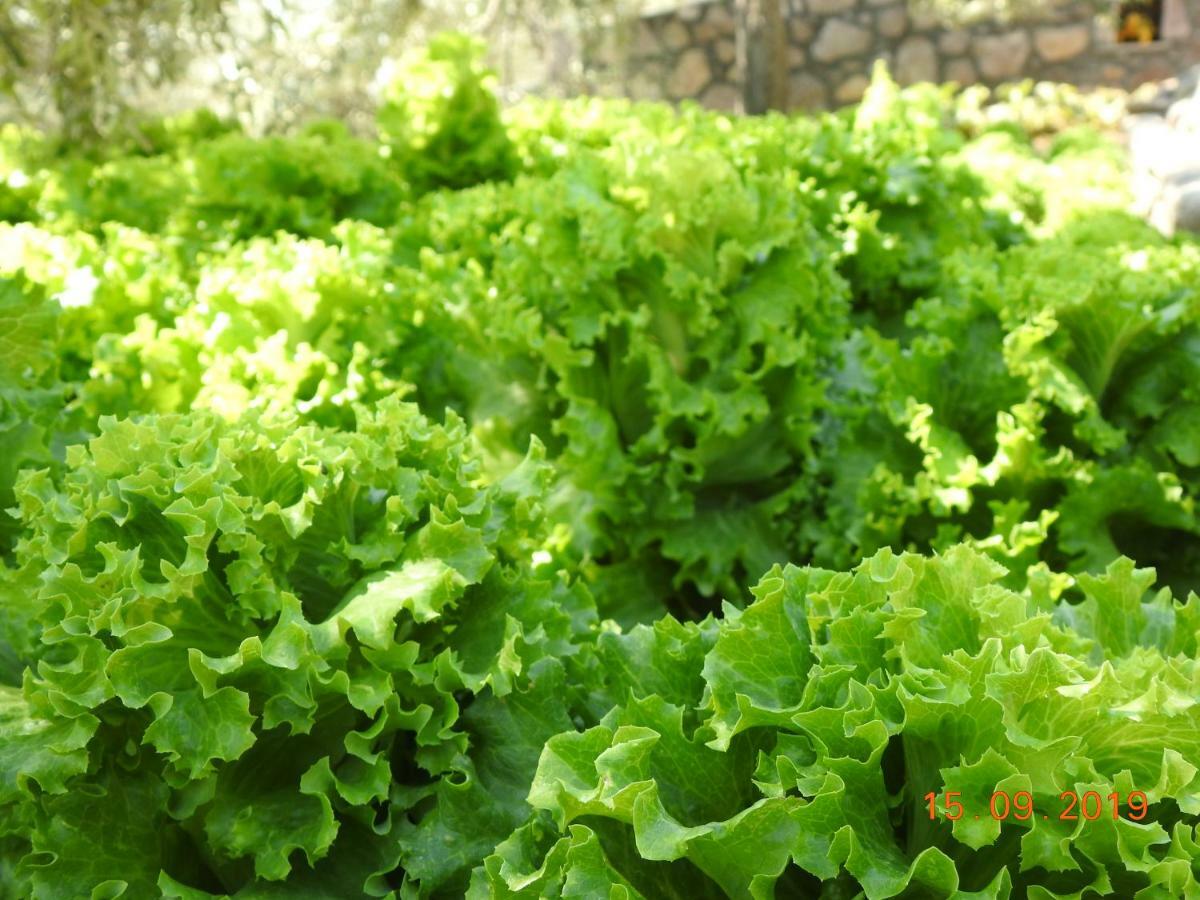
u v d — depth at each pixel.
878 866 0.49
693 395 1.12
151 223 1.93
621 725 0.56
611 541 1.15
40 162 2.20
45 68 2.50
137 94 2.61
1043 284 1.09
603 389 1.17
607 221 1.12
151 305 1.30
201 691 0.58
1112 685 0.48
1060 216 2.21
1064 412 1.08
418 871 0.59
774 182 1.16
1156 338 1.07
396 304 1.22
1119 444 1.05
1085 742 0.50
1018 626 0.53
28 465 0.83
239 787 0.61
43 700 0.58
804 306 1.16
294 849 0.61
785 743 0.54
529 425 1.18
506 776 0.63
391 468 0.66
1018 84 5.41
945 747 0.52
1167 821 0.51
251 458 0.62
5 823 0.61
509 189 1.57
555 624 0.67
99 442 0.62
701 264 1.16
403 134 1.98
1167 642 0.67
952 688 0.50
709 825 0.50
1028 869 0.50
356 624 0.58
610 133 1.94
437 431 0.69
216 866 0.62
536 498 0.71
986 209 2.02
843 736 0.52
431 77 1.96
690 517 1.16
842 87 5.56
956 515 1.09
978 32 5.41
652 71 5.64
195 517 0.58
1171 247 1.55
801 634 0.57
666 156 1.14
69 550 0.59
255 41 2.65
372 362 1.17
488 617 0.66
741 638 0.57
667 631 0.65
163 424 0.64
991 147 2.92
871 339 1.11
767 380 1.16
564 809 0.52
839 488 1.12
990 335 1.12
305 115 3.29
